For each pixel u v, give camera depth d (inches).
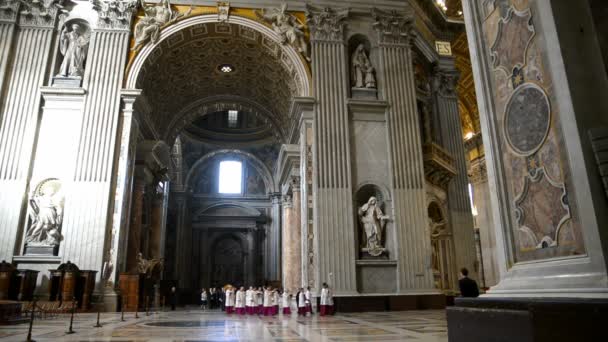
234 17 597.6
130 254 611.5
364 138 568.1
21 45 544.4
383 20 617.0
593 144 106.2
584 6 118.6
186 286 1070.4
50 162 514.9
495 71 149.6
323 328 299.4
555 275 112.0
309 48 597.9
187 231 1109.1
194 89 777.6
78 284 462.3
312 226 533.6
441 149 639.1
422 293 512.1
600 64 112.4
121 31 565.3
